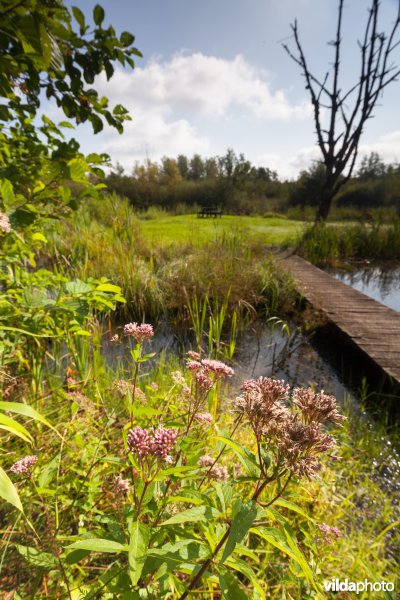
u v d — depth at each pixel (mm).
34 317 1835
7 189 1583
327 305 6484
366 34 12047
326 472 2324
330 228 13469
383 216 18188
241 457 953
